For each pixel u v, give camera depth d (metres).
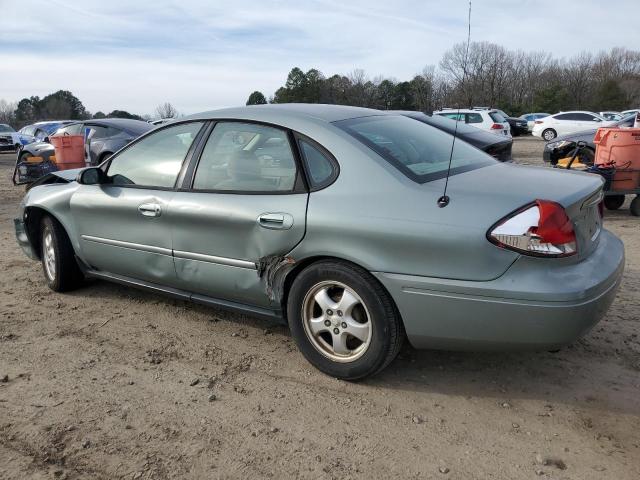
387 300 3.05
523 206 2.78
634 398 3.10
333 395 3.19
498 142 9.70
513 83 55.91
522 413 2.99
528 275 2.72
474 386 3.27
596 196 3.16
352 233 3.06
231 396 3.20
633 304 4.41
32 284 5.24
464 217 2.82
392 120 3.91
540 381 3.30
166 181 3.98
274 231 3.33
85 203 4.43
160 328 4.17
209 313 4.43
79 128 13.04
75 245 4.64
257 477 2.52
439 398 3.15
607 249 3.22
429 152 3.56
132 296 4.86
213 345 3.87
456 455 2.65
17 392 3.26
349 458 2.64
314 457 2.65
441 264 2.85
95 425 2.92
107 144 12.18
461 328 2.88
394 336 3.10
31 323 4.29
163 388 3.30
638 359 3.53
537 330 2.73
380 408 3.05
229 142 3.73
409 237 2.90
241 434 2.83
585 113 24.38
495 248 2.74
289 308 3.41
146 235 4.04
